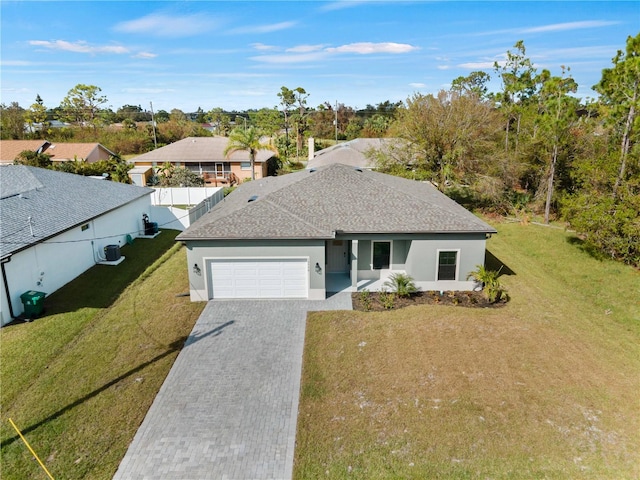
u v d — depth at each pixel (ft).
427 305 54.85
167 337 47.98
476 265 59.72
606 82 75.66
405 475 29.14
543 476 28.63
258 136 137.90
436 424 33.58
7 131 222.28
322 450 31.63
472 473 29.07
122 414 35.70
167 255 76.48
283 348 45.70
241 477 29.68
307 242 55.72
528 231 93.97
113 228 78.28
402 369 40.86
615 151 79.41
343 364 42.22
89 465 30.58
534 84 128.16
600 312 56.34
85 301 56.85
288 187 67.82
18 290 51.88
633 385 38.24
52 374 40.70
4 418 34.86
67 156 160.97
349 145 142.51
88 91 268.41
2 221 56.80
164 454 31.68
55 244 59.62
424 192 76.74
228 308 55.16
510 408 35.06
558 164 104.12
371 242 62.85
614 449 30.66
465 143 105.50
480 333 47.14
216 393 38.52
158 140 227.40
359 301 56.65
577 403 35.63
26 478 29.40
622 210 71.51
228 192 127.24
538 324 49.90
